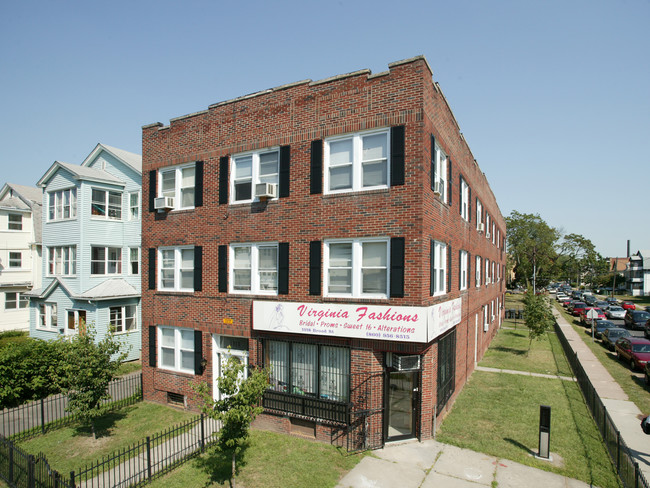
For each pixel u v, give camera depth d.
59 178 23.06
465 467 9.66
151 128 15.77
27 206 30.30
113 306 21.86
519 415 13.13
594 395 12.88
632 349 21.16
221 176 13.79
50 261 23.77
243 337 13.66
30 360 15.48
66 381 11.58
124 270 23.19
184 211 14.74
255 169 13.18
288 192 12.40
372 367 10.88
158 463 9.73
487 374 18.58
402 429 11.30
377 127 11.16
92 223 22.11
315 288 11.79
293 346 12.31
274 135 12.77
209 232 14.05
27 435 12.12
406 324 10.27
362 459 10.17
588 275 105.12
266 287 13.00
